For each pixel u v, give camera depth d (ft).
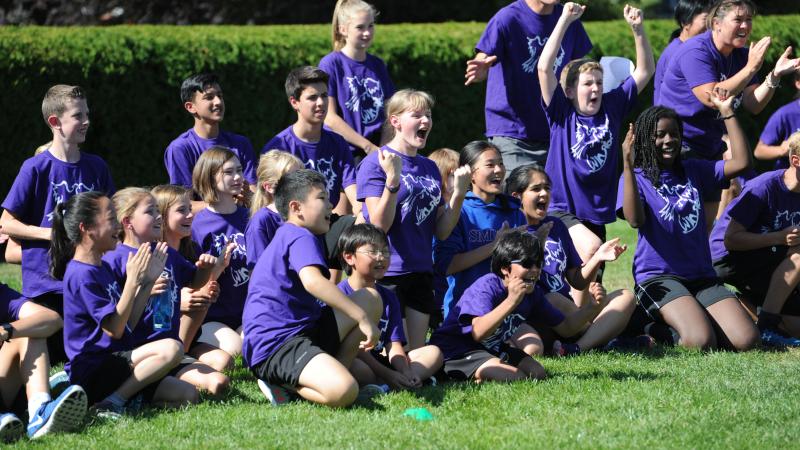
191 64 84.48
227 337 48.29
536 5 59.57
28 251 48.06
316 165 55.26
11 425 36.50
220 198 50.29
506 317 44.14
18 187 48.32
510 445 34.45
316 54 88.63
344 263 43.29
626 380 43.11
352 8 60.08
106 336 39.88
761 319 53.21
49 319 38.50
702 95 57.98
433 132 93.56
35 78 78.95
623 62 60.08
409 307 49.08
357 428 36.42
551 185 55.31
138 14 132.16
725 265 56.24
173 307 43.32
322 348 40.57
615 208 55.16
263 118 87.51
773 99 98.37
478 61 58.85
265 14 132.36
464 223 51.19
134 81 82.69
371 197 48.39
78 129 48.65
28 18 130.41
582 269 49.44
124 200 42.32
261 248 46.83
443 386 42.80
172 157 54.80
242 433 36.09
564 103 55.21
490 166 51.08
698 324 50.88
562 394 40.73
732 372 44.88
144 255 38.88
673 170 53.78
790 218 54.49
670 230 53.06
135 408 39.91
